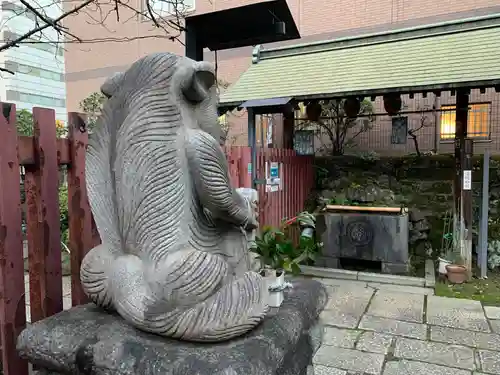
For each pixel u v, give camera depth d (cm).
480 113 801
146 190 162
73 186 237
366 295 454
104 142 181
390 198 648
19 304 201
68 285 447
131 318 159
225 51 1012
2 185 190
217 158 166
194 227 170
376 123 880
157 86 167
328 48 718
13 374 198
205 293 154
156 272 158
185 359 141
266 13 353
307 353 207
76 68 1145
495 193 642
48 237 216
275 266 207
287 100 478
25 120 535
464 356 307
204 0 934
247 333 163
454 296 447
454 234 534
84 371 157
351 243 542
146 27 1006
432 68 552
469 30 612
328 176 801
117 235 179
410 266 555
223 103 636
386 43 671
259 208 518
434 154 806
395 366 292
